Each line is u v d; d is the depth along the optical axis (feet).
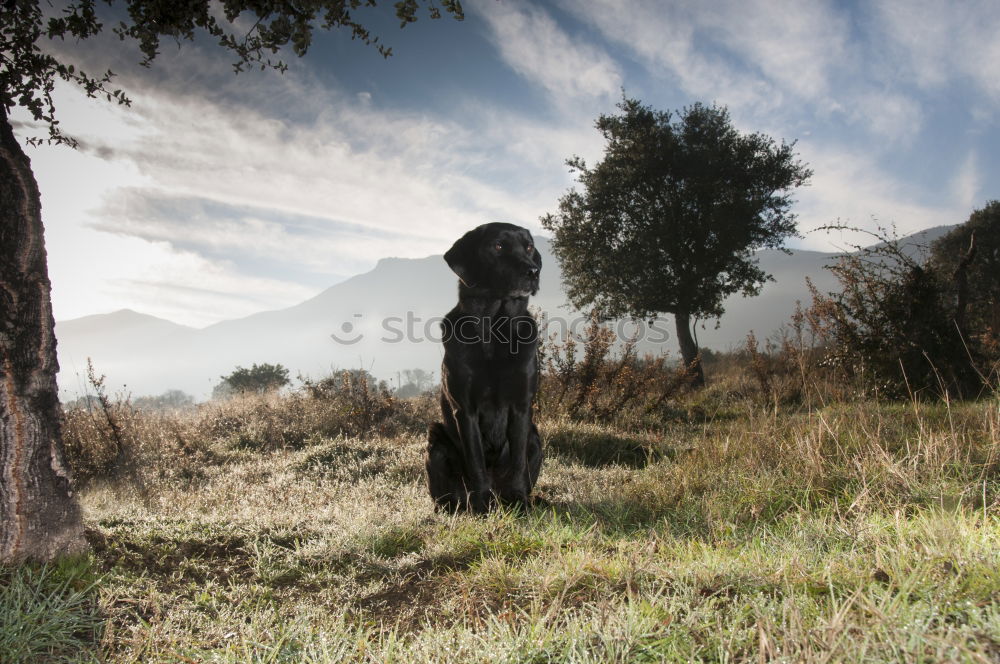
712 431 28.22
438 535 12.03
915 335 26.12
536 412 35.17
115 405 28.76
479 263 14.40
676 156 68.28
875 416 19.42
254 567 10.82
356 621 8.69
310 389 38.29
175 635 8.07
